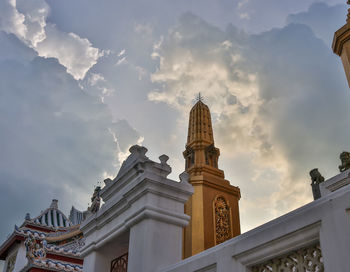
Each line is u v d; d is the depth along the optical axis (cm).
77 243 1975
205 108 2116
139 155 768
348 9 1350
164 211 669
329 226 355
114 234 742
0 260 2206
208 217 1583
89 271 793
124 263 775
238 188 1775
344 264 329
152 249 629
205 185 1680
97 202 2038
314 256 382
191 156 1886
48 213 2522
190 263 534
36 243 1561
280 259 418
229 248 471
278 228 413
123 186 792
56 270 1520
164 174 749
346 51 1278
